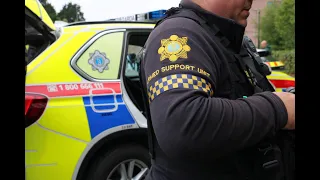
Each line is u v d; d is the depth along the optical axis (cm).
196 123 80
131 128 240
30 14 220
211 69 90
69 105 219
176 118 81
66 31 242
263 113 86
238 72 103
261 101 89
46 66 221
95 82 235
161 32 94
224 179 95
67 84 223
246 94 103
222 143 82
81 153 221
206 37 95
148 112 109
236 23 102
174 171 98
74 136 219
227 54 101
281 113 88
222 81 97
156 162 106
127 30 263
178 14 101
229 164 95
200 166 94
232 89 99
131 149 246
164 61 88
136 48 317
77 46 236
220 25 101
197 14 102
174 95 83
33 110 205
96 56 241
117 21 279
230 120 82
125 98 243
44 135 208
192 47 89
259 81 113
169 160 99
